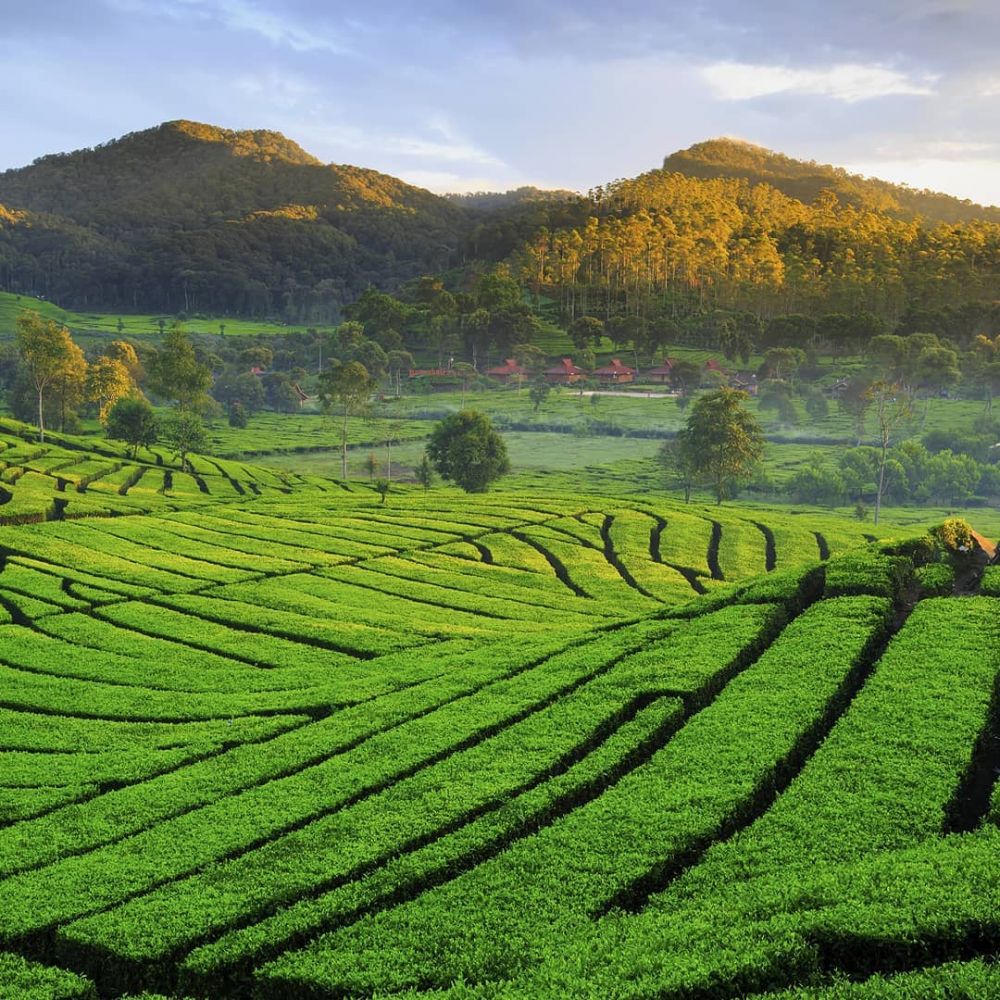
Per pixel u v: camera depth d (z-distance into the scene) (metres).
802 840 25.88
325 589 71.25
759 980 20.45
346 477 162.75
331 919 24.38
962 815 28.14
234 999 22.98
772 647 39.88
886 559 47.59
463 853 27.00
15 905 26.28
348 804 31.97
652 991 20.02
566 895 24.38
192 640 57.56
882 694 33.94
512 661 46.66
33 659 53.41
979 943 21.25
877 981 19.47
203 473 139.25
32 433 151.12
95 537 83.88
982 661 36.06
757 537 98.19
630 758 32.81
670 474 162.25
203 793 34.00
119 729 43.00
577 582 79.62
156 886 27.22
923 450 152.75
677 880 24.67
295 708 44.59
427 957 22.31
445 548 87.19
